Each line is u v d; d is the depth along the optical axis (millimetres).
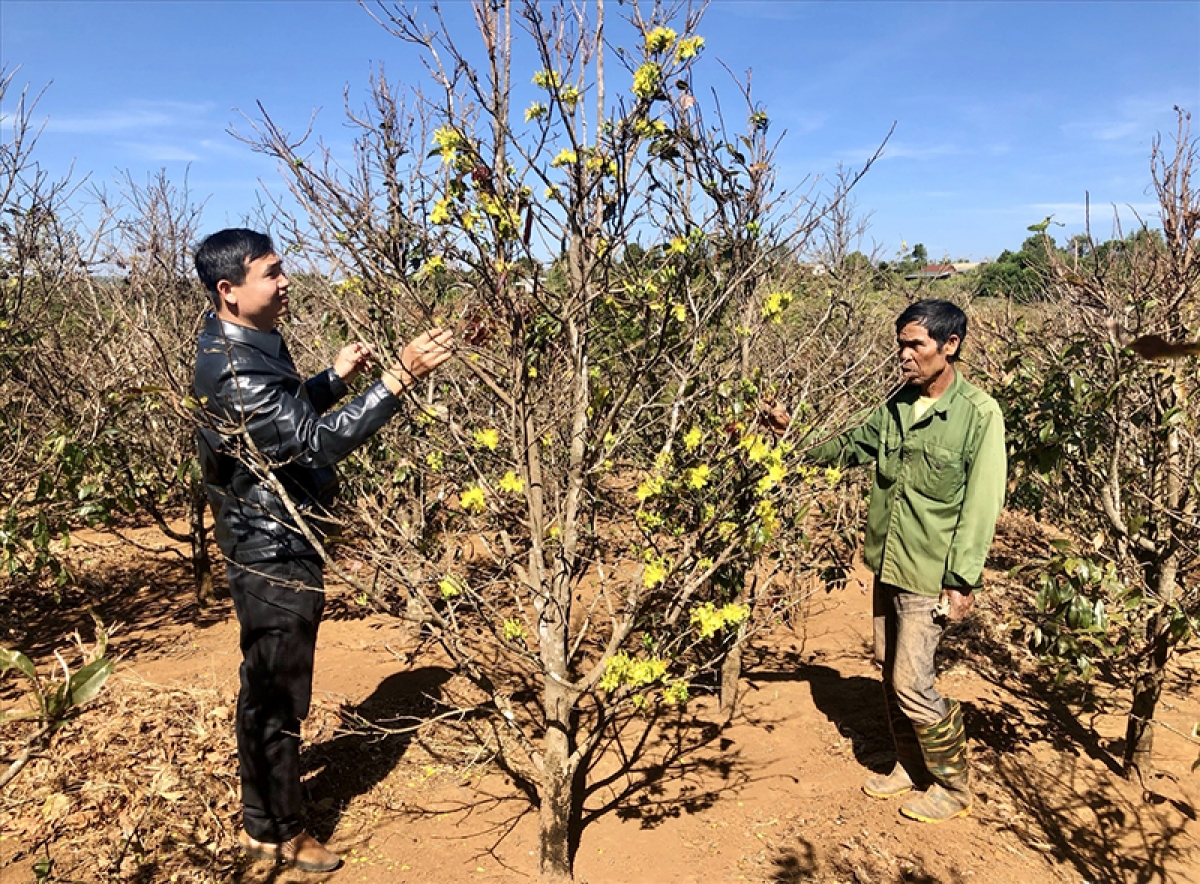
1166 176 2783
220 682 3586
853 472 3936
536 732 3229
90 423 4008
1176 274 2801
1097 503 3260
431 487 3492
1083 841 2594
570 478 2365
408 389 2168
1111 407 2969
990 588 4773
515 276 2021
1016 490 4145
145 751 2922
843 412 2615
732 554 2404
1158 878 2420
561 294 2246
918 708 2645
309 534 1969
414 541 2619
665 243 2350
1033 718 3373
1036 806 2768
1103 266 3318
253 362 2201
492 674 3699
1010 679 3727
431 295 2402
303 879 2361
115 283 4695
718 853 2492
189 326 4477
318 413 2527
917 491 2656
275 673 2312
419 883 2340
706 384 2611
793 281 2951
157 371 2217
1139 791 2852
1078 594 2518
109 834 2504
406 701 3459
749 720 3355
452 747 2986
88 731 3053
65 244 4797
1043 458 2895
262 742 2326
